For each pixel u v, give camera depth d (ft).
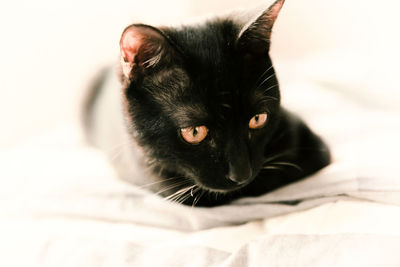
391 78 1.58
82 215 1.29
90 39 1.78
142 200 1.32
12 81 1.73
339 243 1.07
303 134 1.34
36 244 1.18
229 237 1.17
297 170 1.28
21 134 1.78
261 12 1.12
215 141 1.18
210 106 1.15
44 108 1.79
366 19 1.83
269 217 1.21
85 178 1.42
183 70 1.15
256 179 1.29
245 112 1.17
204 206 1.27
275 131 1.30
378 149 1.30
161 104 1.18
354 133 1.40
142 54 1.15
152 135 1.21
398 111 1.49
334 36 1.98
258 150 1.24
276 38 2.04
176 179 1.29
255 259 1.07
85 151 1.58
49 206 1.31
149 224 1.26
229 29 1.20
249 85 1.17
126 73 1.17
